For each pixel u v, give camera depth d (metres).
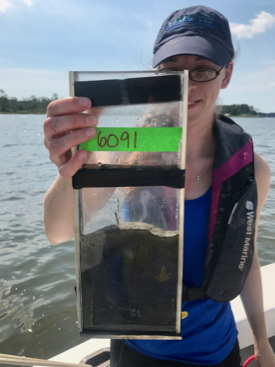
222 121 1.11
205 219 1.00
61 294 2.99
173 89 0.63
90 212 0.70
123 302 0.75
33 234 4.28
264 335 1.20
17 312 2.77
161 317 0.76
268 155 9.61
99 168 0.67
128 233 0.71
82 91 0.64
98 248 0.72
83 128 0.65
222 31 0.95
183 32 0.93
